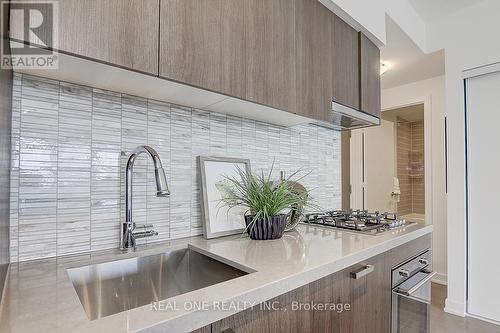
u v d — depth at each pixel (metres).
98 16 0.77
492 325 2.28
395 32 2.35
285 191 1.34
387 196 4.37
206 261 1.09
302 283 0.85
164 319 0.57
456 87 2.53
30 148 0.92
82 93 1.03
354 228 1.51
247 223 1.32
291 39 1.34
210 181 1.35
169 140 1.25
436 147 3.42
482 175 2.40
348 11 1.67
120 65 0.81
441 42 2.65
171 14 0.92
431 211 3.44
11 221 0.88
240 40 1.12
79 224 1.01
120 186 1.11
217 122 1.43
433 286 3.19
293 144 1.84
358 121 1.88
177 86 1.00
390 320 1.33
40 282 0.76
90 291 0.94
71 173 1.00
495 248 2.32
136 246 1.13
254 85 1.17
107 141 1.08
